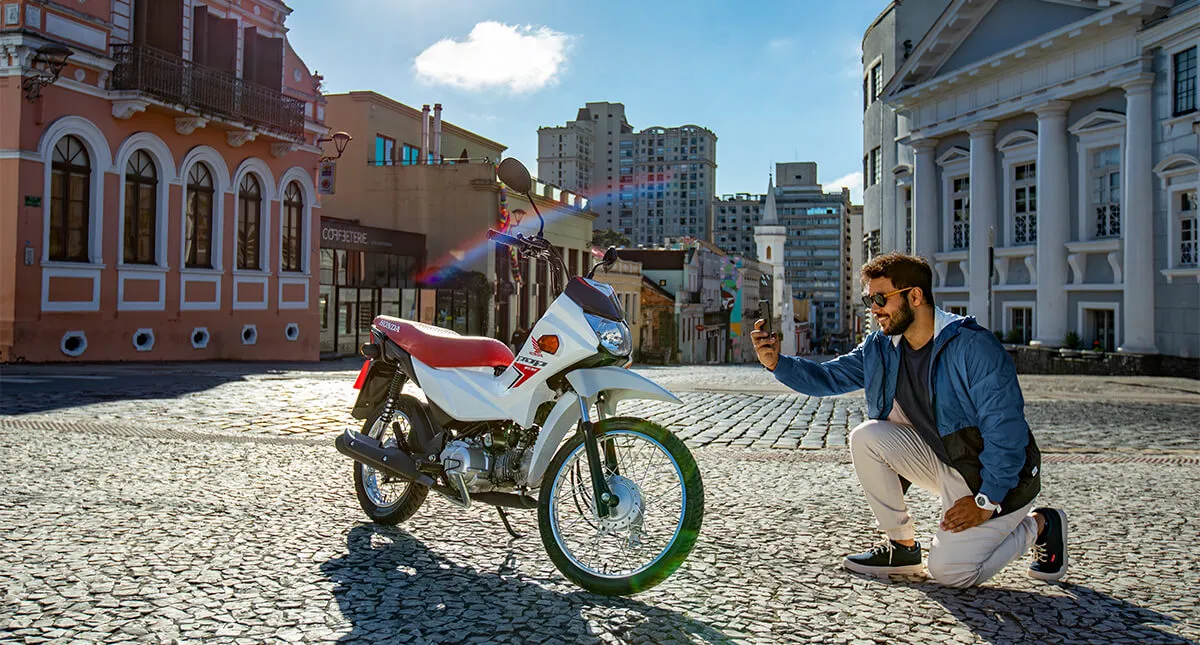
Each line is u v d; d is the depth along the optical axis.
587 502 4.00
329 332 31.19
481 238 38.81
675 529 3.92
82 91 20.00
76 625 3.26
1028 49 26.28
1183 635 3.38
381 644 3.16
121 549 4.23
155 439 7.41
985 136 29.12
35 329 18.97
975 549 3.87
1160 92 22.88
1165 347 22.81
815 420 10.36
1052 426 10.23
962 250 31.02
